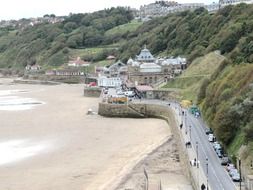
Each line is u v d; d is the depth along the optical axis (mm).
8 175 101438
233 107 97375
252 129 82500
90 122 165000
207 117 126625
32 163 110312
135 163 107438
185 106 161625
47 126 156750
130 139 133875
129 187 91625
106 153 118188
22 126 157250
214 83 136875
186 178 91000
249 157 77000
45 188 92812
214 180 78000
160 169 100188
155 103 178125
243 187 73625
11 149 124188
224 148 96312
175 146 122688
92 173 101875
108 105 179125
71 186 93812
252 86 101688
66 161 111625
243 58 144125
